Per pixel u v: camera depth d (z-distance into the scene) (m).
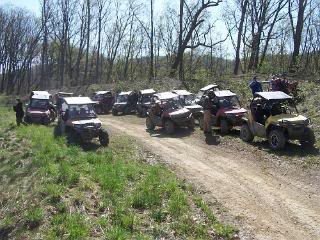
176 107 20.75
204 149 16.03
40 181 11.76
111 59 66.75
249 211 9.52
